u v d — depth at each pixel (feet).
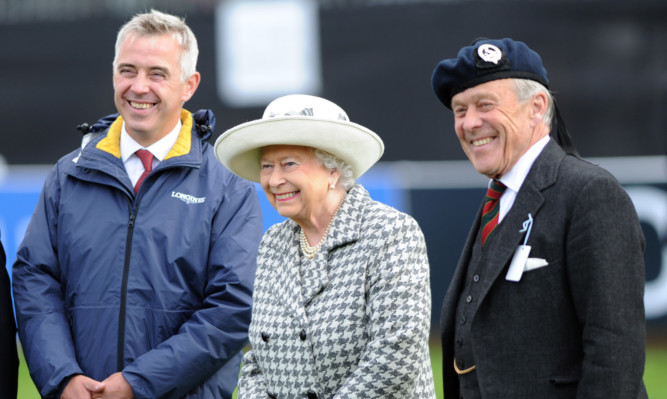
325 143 38.32
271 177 39.14
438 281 111.14
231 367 47.14
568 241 34.53
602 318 33.22
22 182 110.22
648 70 116.78
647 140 116.67
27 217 109.29
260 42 119.14
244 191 47.42
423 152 118.11
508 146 37.11
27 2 120.98
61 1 120.57
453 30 118.11
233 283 44.91
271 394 38.93
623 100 117.08
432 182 113.91
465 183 113.09
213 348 44.06
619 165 115.14
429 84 118.42
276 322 38.73
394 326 36.47
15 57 121.29
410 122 118.52
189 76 47.93
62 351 43.86
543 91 37.40
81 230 45.57
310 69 119.55
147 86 46.01
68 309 45.70
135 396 42.75
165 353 43.42
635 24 116.88
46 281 45.80
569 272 34.45
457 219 112.27
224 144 40.42
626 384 32.86
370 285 37.45
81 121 121.08
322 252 38.73
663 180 112.16
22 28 120.98
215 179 47.03
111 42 120.67
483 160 37.58
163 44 46.55
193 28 119.44
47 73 121.08
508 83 36.91
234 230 46.19
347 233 38.58
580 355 34.71
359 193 39.99
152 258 44.91
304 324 37.73
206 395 45.27
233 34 118.93
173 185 46.39
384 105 118.93
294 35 119.34
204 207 46.16
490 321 36.14
